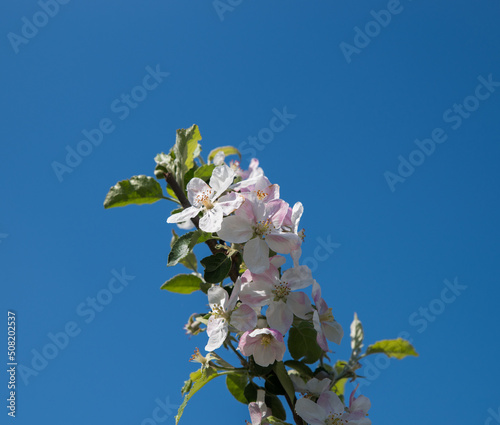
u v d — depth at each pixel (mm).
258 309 694
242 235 682
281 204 688
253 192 687
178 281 732
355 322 712
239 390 717
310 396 690
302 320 695
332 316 699
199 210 688
